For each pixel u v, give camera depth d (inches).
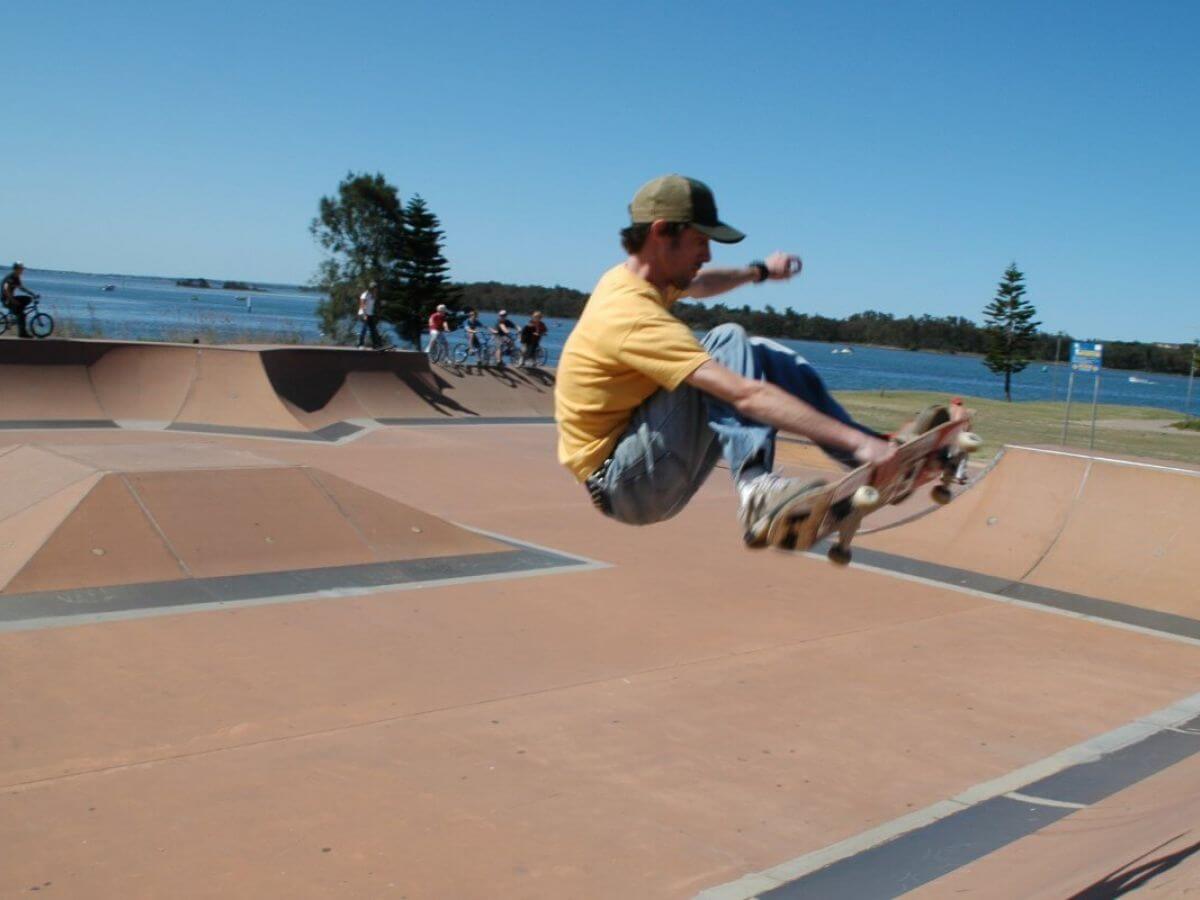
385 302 2253.9
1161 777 229.1
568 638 319.6
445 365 975.0
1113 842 172.9
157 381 785.6
